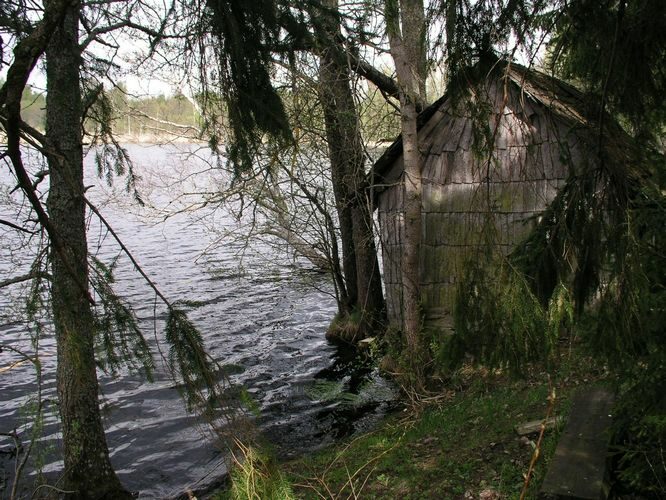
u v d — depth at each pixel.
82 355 3.64
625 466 4.47
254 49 3.47
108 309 3.93
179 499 7.30
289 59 3.93
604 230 3.50
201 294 16.45
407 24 4.90
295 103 9.21
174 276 18.17
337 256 14.10
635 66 3.40
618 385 3.89
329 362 12.11
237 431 3.75
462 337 3.71
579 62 3.73
